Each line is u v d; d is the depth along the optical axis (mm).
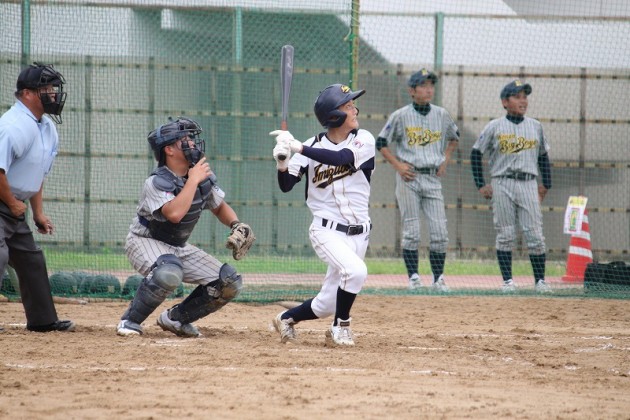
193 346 26438
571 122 57688
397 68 57031
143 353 24812
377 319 35625
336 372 22266
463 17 57875
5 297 39406
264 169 56844
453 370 23156
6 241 28359
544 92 57594
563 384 21484
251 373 21812
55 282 40688
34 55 52281
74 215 54062
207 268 28438
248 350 25766
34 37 52125
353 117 27109
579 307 40281
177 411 17672
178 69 55781
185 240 28781
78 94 54188
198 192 28094
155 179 27875
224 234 56281
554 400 19422
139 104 55156
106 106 54656
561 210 57719
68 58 53812
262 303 40719
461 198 57219
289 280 48062
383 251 57594
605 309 39719
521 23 58625
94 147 54438
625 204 57594
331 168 26984
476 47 58531
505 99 46625
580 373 23312
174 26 56000
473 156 47594
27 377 21031
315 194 27391
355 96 27016
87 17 54094
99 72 54531
